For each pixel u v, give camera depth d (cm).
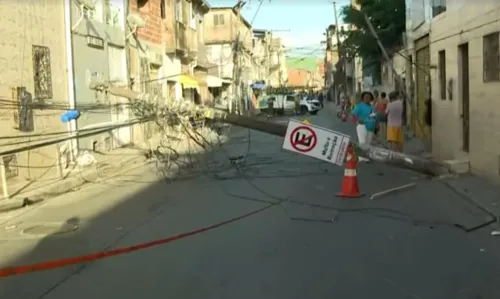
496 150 1134
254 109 6412
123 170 1633
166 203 1084
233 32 5409
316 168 1526
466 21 1320
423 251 710
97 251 749
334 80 9200
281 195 1130
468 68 1345
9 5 1350
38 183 1327
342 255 696
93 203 1125
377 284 589
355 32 3225
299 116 5381
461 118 1409
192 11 3622
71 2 1720
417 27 2127
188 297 559
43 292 584
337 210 969
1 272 629
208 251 726
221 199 1105
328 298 549
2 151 1261
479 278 605
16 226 929
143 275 634
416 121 2261
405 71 2547
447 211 943
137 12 2516
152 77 2733
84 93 1822
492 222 851
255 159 1744
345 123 3747
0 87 1307
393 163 1255
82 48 1825
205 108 1553
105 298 562
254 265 660
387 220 885
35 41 1482
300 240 771
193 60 3581
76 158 1645
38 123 1469
